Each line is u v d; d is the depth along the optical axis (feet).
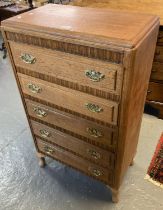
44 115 4.36
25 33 3.31
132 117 3.75
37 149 5.39
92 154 4.31
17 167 5.77
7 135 6.68
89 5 6.57
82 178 5.44
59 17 3.58
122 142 3.70
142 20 3.36
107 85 3.13
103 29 3.08
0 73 9.50
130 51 2.68
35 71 3.72
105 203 4.91
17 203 5.01
